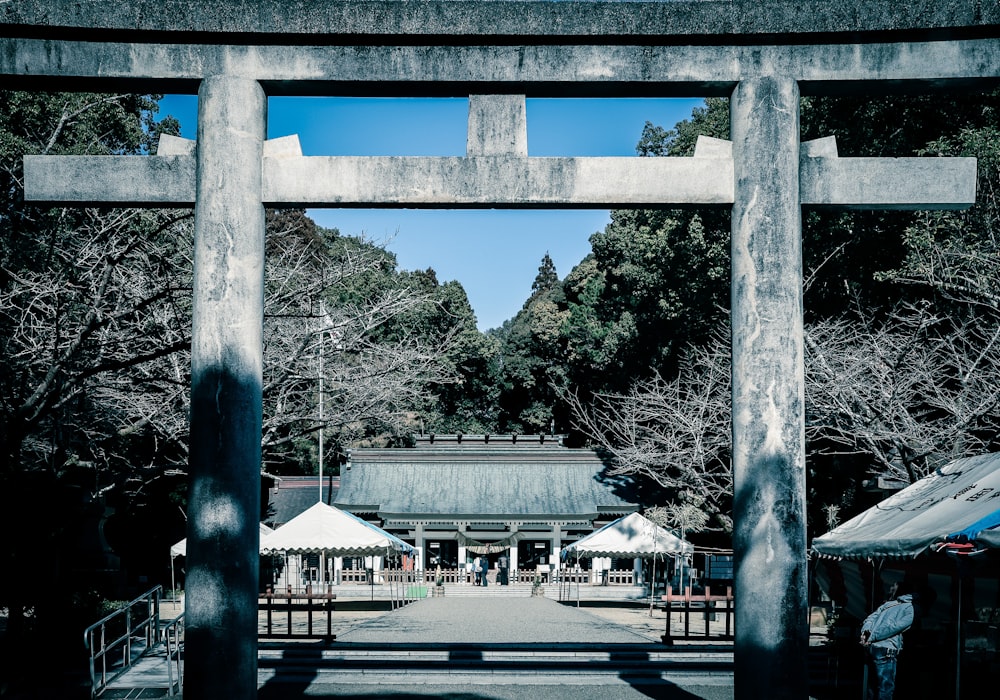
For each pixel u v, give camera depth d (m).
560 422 53.97
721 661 15.24
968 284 18.39
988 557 8.90
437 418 53.41
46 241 14.24
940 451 16.38
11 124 19.20
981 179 19.41
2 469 12.16
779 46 8.33
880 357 17.50
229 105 8.23
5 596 12.70
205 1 8.18
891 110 24.86
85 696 11.77
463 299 53.56
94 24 8.18
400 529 45.75
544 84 8.36
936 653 11.27
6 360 13.43
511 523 45.53
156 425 17.70
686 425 24.62
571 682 13.73
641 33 8.23
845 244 24.19
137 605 17.92
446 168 8.30
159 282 15.42
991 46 8.23
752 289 8.13
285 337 17.55
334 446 46.41
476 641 18.25
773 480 7.96
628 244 36.97
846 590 14.11
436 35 8.23
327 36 8.23
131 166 8.30
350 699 12.23
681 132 35.12
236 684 7.75
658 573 37.66
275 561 38.97
